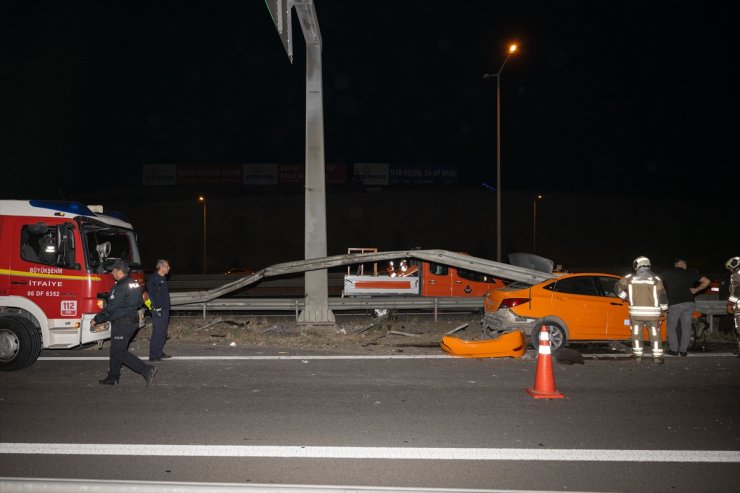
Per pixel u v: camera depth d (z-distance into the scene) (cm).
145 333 1173
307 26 1222
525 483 453
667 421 613
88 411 643
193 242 5712
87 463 489
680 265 1002
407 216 6550
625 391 739
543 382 714
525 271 1216
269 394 719
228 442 545
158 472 471
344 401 688
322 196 1288
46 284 875
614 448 532
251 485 424
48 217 886
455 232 6169
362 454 515
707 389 749
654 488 445
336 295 2708
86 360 926
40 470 473
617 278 1047
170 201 7000
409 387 755
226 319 1323
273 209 6575
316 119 1287
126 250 1062
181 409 653
